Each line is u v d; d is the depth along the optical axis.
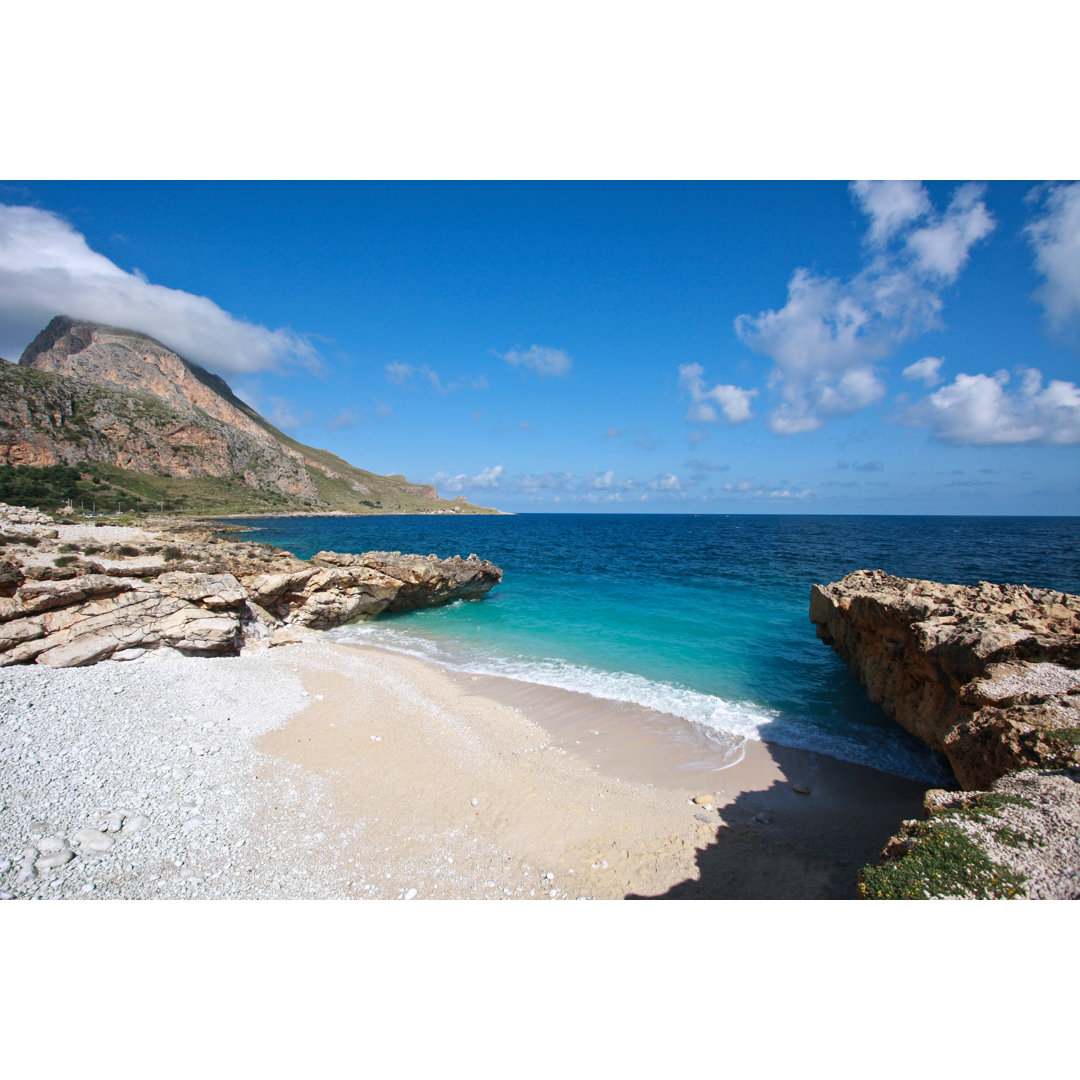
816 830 9.91
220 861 8.11
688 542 77.88
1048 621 12.22
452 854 8.79
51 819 8.56
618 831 9.70
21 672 14.52
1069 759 7.29
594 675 18.61
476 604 31.70
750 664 19.75
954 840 6.09
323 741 12.65
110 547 22.42
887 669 15.30
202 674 16.44
